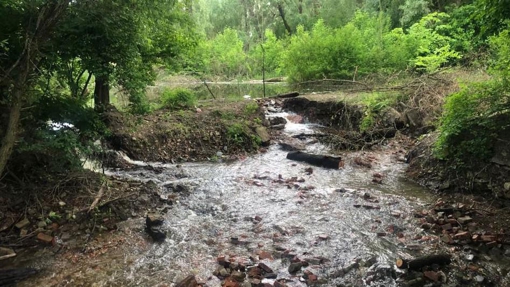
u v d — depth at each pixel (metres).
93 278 4.31
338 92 13.58
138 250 4.96
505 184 5.79
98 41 6.50
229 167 8.56
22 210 5.50
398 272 4.25
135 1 6.44
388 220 5.63
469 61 11.86
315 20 30.36
